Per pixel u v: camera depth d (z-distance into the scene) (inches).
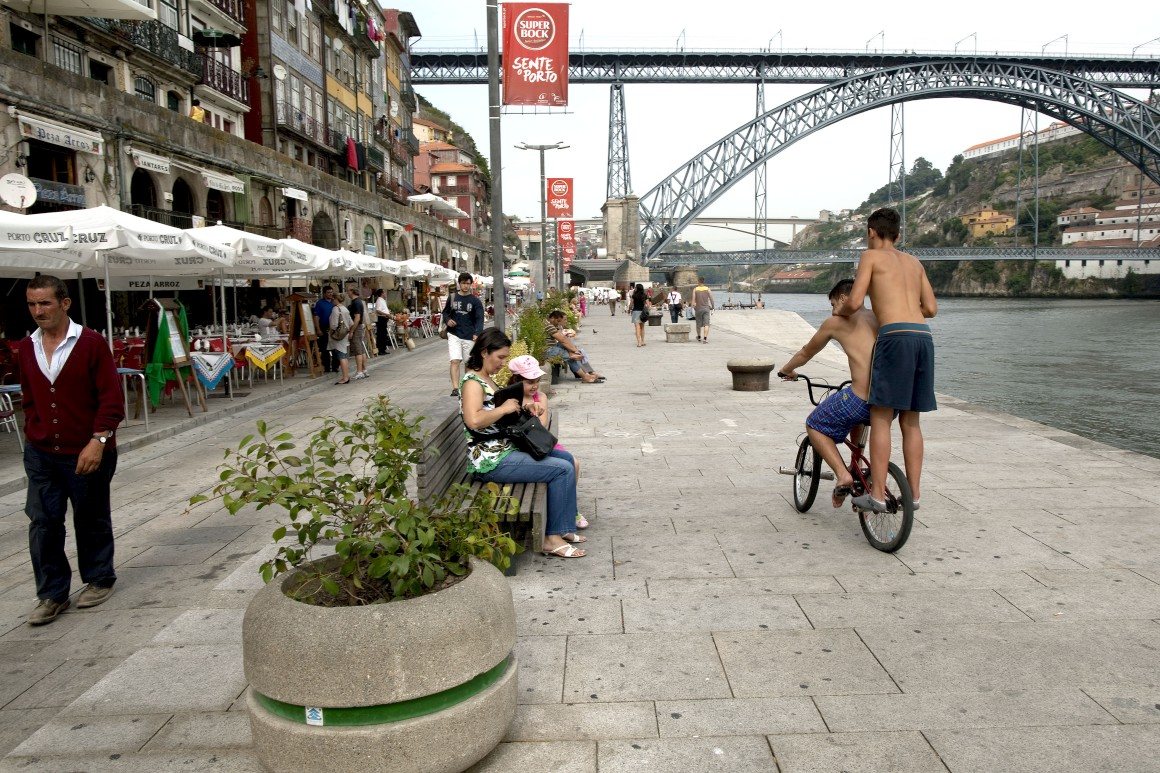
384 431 119.9
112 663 150.7
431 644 99.3
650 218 4229.8
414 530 108.0
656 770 107.2
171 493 282.8
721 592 168.7
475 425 189.5
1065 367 1171.3
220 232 532.1
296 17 1448.1
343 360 602.9
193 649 149.6
